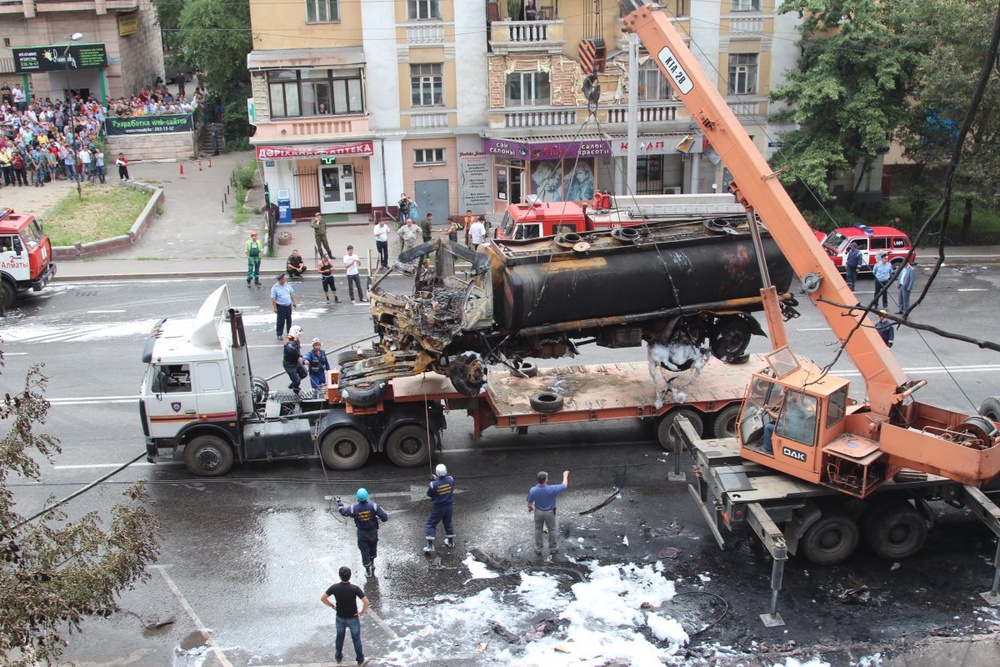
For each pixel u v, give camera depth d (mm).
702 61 32469
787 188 32031
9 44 42281
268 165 32625
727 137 12883
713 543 12719
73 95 43531
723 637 10625
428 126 32781
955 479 10781
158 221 32281
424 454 15156
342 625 10086
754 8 32125
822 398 11297
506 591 11641
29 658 7773
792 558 12273
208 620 11148
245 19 45156
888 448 11156
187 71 57375
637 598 11398
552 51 31734
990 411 13297
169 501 14117
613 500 13977
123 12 43219
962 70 26031
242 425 14961
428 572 12102
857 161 31328
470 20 31812
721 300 15180
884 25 28812
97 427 16766
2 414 8148
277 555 12578
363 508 11641
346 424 14852
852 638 10555
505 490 14352
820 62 29000
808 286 12188
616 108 32250
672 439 15609
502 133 32156
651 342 15555
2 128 36812
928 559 12227
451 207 34062
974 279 25641
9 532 7727
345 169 33344
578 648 10406
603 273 14469
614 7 32125
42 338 21453
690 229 15555
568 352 15469
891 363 11703
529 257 14359
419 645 10594
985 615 10953
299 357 17234
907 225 31109
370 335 21375
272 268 27719
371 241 30906
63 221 31016
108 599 8078
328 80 31984
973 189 27328
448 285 16531
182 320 16125
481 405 15117
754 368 16688
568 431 16672
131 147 40625
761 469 12203
